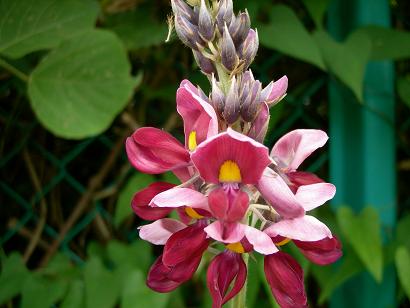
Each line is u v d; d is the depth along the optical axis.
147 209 0.12
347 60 0.20
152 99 0.22
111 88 0.18
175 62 0.22
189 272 0.11
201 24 0.11
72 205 0.23
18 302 0.23
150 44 0.20
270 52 0.22
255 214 0.12
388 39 0.21
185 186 0.11
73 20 0.19
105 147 0.23
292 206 0.11
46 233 0.23
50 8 0.19
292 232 0.11
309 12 0.21
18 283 0.21
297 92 0.22
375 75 0.22
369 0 0.21
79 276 0.21
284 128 0.22
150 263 0.21
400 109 0.23
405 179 0.23
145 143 0.12
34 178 0.23
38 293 0.21
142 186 0.20
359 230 0.20
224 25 0.11
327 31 0.22
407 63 0.23
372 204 0.21
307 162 0.22
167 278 0.12
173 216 0.18
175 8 0.12
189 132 0.12
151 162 0.12
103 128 0.18
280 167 0.12
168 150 0.12
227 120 0.11
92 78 0.18
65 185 0.23
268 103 0.12
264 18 0.20
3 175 0.23
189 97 0.11
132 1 0.21
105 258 0.22
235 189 0.11
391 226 0.22
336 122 0.22
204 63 0.12
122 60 0.18
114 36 0.18
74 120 0.18
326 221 0.21
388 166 0.22
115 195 0.23
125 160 0.22
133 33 0.20
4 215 0.23
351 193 0.22
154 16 0.21
